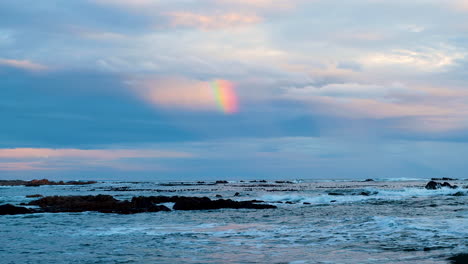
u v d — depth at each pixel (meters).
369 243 19.53
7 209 38.16
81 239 22.38
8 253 18.50
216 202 44.34
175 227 27.44
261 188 109.69
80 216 36.03
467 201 46.34
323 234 22.94
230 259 16.61
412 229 23.11
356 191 75.88
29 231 25.88
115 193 83.31
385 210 36.88
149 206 42.72
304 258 16.55
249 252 18.06
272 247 19.23
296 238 21.80
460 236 20.50
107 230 26.05
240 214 37.22
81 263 16.28
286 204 49.09
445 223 25.28
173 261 16.39
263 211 40.09
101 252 18.50
